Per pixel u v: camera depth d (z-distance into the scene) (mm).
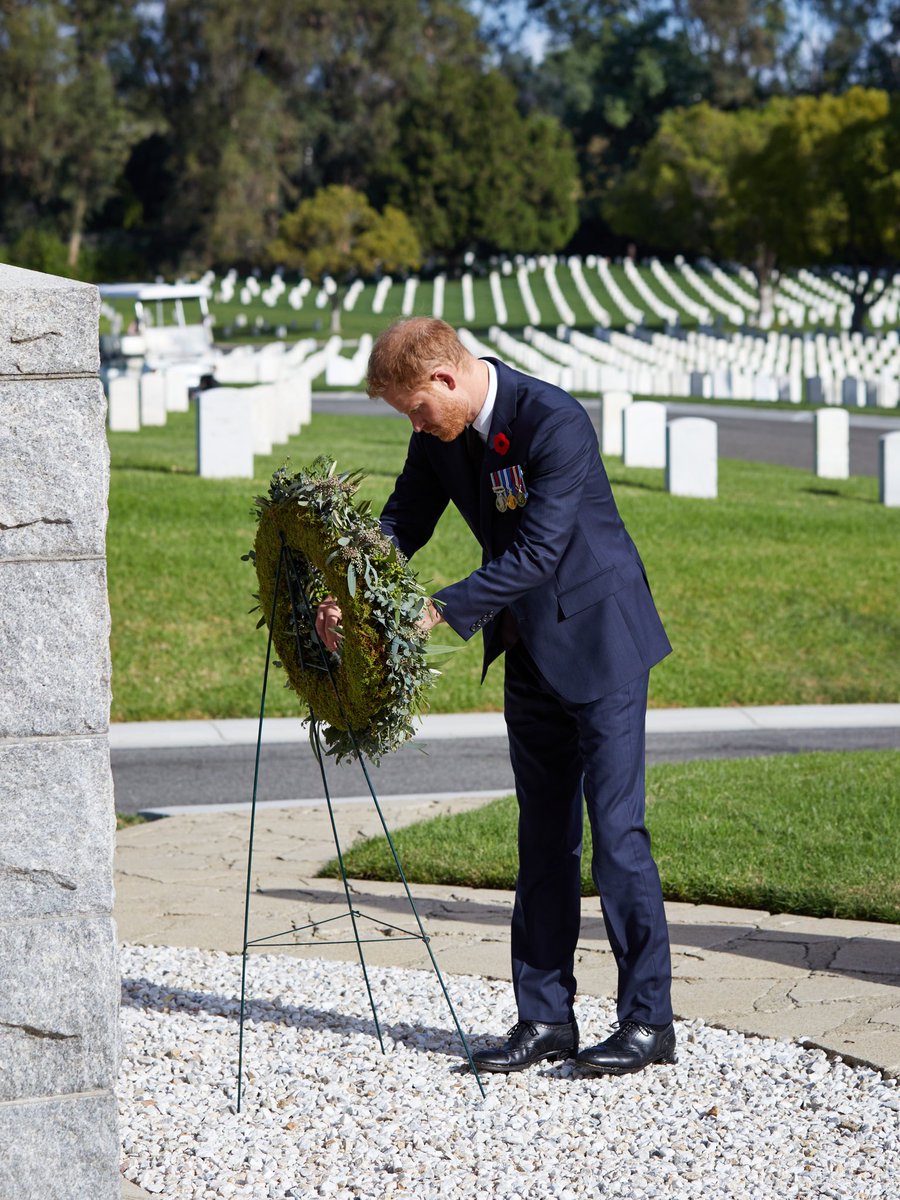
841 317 77688
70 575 3428
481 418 4660
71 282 3455
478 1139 4234
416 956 6051
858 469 28078
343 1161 4094
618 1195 3879
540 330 74688
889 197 63375
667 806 8180
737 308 85562
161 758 11094
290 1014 5367
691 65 136125
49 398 3383
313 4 112938
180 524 17172
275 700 13023
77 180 100188
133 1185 3953
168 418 32812
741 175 72000
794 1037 4996
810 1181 3924
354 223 78438
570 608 4684
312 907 6766
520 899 4949
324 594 4691
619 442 27312
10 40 94625
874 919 6406
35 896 3447
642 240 109625
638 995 4762
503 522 4762
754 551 17844
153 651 13734
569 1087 4680
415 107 106250
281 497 4602
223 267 113062
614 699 4695
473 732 12133
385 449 26531
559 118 138750
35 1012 3463
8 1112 3461
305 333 75500
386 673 4359
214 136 101375
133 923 6543
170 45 103938
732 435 34594
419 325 4562
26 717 3418
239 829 8477
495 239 106062
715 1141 4207
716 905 6727
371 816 8703
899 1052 4777
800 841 7375
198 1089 4617
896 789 8555
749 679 13961
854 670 14297
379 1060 4879
